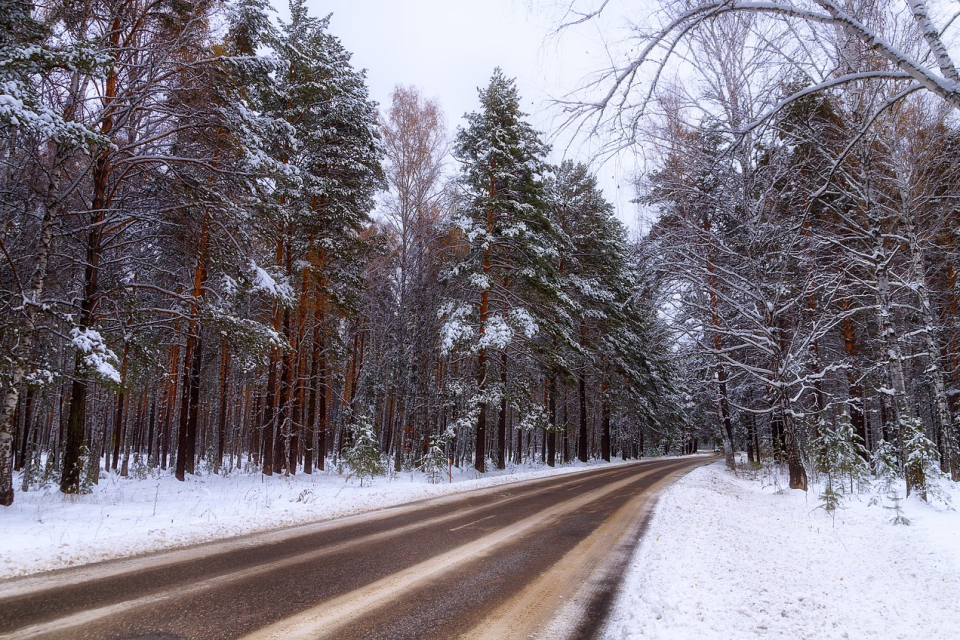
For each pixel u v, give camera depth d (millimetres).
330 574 5980
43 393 13609
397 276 22828
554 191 28953
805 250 13375
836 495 12328
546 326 24938
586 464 33406
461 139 24062
